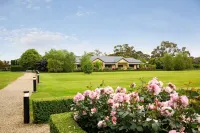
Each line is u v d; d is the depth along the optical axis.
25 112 6.94
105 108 3.89
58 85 18.41
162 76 31.64
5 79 26.73
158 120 2.79
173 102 2.76
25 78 28.75
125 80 24.56
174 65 65.88
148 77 29.95
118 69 64.12
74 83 20.52
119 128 2.96
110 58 74.25
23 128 6.44
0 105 9.75
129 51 96.81
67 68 54.56
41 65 56.38
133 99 3.22
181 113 2.71
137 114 2.96
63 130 3.53
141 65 73.12
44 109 6.97
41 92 13.79
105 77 30.66
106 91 4.08
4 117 7.68
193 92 3.18
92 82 21.73
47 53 57.91
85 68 42.34
